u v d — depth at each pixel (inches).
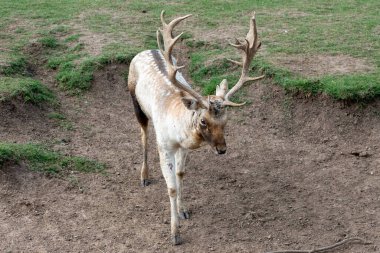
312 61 472.1
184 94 291.6
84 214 316.5
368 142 391.2
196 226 309.7
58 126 410.0
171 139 290.2
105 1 664.4
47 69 496.7
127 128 420.8
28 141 381.4
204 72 480.1
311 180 353.7
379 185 345.1
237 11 616.7
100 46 521.0
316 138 401.1
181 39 536.7
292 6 631.2
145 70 334.0
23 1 660.7
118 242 294.7
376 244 293.1
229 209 325.1
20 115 406.3
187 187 346.9
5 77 453.7
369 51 489.1
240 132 412.2
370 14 590.2
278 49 498.9
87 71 477.7
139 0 669.3
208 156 382.0
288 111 423.8
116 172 361.1
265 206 327.9
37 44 529.0
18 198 324.8
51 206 321.1
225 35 538.9
